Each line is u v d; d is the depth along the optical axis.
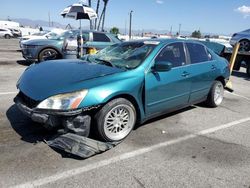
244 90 8.74
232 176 3.36
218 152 3.97
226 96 7.59
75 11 10.23
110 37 11.23
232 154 3.94
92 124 3.84
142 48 4.69
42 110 3.46
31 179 3.03
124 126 4.12
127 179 3.16
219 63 6.03
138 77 4.10
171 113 5.57
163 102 4.61
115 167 3.39
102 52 5.21
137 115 4.32
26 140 3.88
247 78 11.69
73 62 4.64
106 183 3.06
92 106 3.58
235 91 8.45
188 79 5.03
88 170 3.28
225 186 3.15
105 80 3.81
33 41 10.67
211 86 5.95
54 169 3.24
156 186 3.07
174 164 3.55
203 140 4.37
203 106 6.28
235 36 12.88
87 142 3.67
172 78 4.65
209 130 4.82
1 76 8.36
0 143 3.75
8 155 3.46
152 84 4.30
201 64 5.45
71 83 3.65
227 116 5.69
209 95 6.02
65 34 11.09
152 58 4.39
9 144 3.74
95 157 3.58
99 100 3.61
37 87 3.73
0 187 2.88
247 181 3.27
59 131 3.65
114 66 4.36
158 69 4.23
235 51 9.12
